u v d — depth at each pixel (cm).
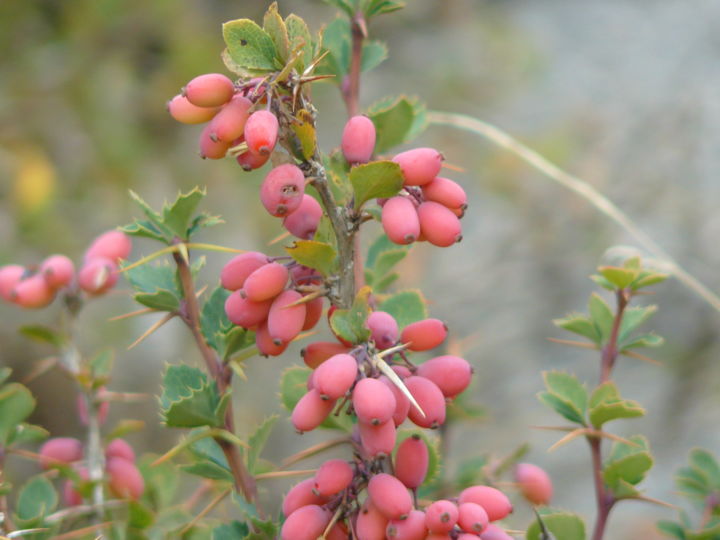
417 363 60
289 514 47
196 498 57
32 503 53
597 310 55
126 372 110
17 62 121
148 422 109
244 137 46
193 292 51
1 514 51
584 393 53
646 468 52
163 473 57
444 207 47
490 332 118
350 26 55
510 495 58
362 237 101
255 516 49
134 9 123
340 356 46
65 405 107
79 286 56
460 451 104
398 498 46
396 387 46
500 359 116
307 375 52
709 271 122
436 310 119
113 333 111
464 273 123
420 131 55
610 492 52
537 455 105
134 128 122
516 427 108
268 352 47
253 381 113
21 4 122
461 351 66
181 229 51
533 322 120
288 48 46
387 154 56
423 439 50
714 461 57
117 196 119
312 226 48
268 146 45
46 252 113
